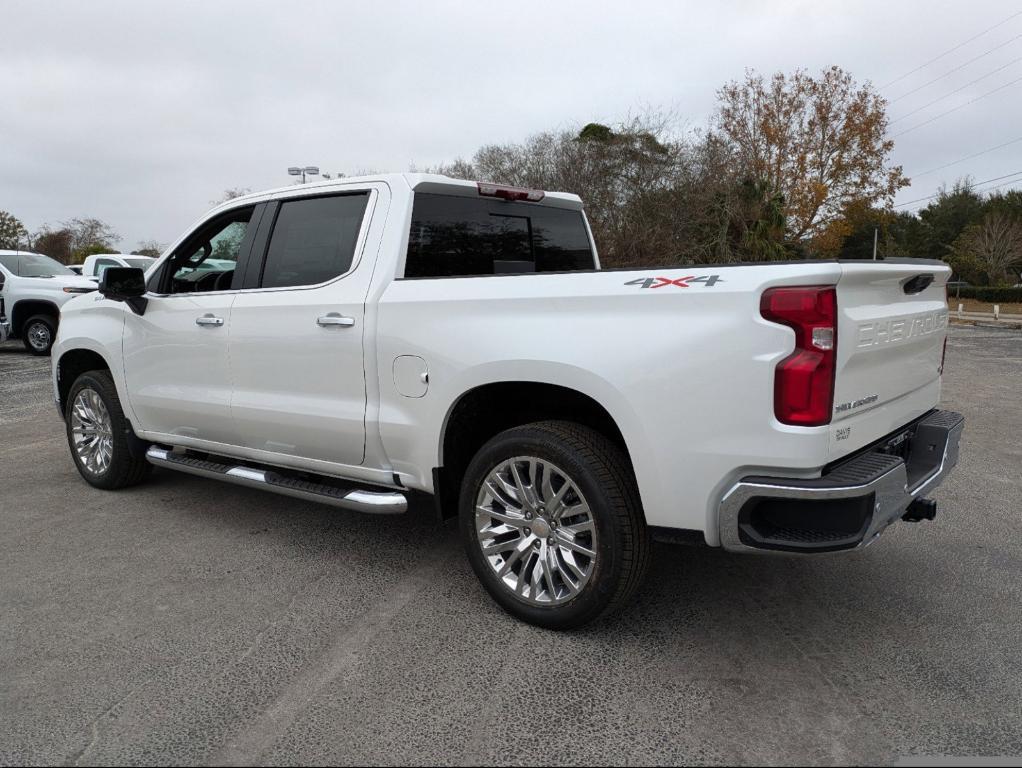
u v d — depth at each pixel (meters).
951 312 34.91
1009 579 3.69
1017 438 7.02
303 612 3.35
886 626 3.19
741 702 2.62
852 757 2.32
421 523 4.56
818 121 38.97
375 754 2.35
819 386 2.51
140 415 4.80
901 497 2.78
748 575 3.74
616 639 3.08
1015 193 60.88
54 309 14.02
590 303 2.91
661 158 23.86
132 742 2.41
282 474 4.12
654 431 2.76
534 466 3.10
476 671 2.83
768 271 2.56
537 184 23.75
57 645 3.04
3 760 2.31
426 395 3.35
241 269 4.17
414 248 3.66
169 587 3.62
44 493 5.18
